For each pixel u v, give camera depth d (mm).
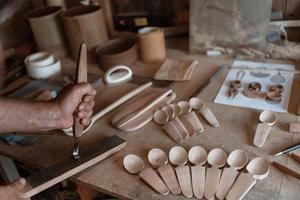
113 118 930
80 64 771
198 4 1125
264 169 718
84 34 1181
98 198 1050
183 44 1296
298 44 1105
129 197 707
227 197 661
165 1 1285
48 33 1229
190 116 888
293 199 655
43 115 791
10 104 786
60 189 1163
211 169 724
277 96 930
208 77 1064
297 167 720
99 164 796
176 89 1027
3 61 1280
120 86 1080
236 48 1156
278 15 1145
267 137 805
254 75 1040
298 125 822
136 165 777
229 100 950
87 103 797
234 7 1089
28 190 717
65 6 1366
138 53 1228
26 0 1361
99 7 1218
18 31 1356
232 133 833
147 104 951
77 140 828
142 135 869
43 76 1170
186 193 681
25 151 874
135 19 1344
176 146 809
